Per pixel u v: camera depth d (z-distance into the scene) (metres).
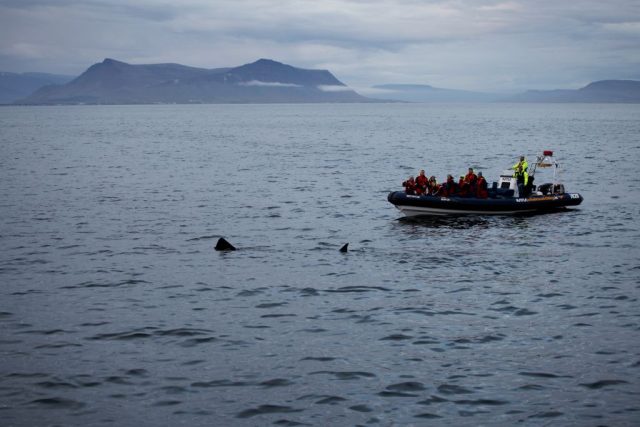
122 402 16.70
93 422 15.74
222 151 93.19
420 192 40.06
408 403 16.66
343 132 150.25
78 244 33.41
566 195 42.59
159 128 173.50
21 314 22.94
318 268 28.98
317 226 38.09
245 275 27.88
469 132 145.38
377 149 96.06
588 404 16.50
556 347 20.00
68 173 64.06
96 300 24.53
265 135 138.25
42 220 39.66
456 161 76.94
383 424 15.70
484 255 31.16
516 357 19.30
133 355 19.50
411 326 21.83
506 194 41.59
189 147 101.56
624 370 18.33
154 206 44.84
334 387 17.50
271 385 17.61
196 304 24.11
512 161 76.75
